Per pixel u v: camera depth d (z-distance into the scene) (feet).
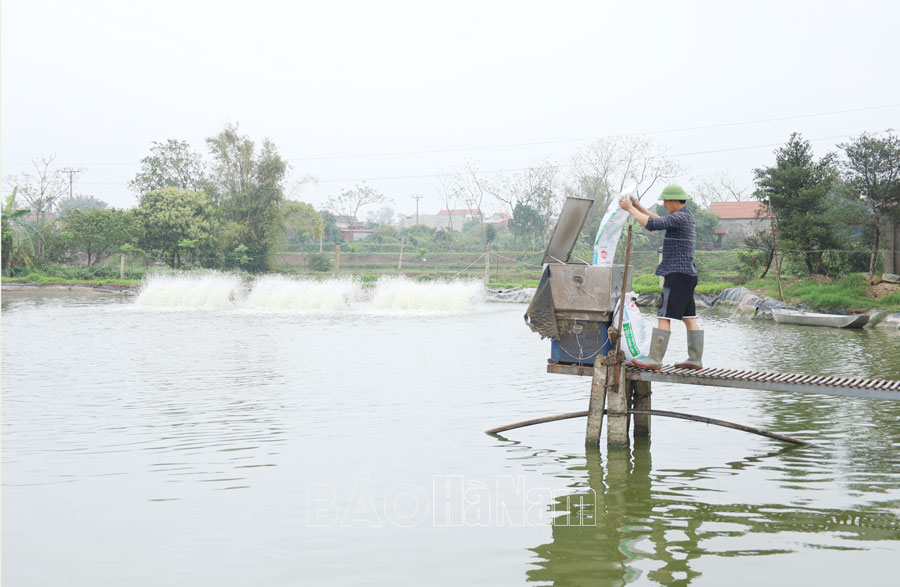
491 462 26.76
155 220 199.82
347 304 107.34
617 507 21.62
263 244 216.13
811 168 115.75
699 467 25.95
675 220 27.63
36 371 48.85
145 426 32.60
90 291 157.17
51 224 207.92
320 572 17.12
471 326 82.02
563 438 30.58
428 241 296.51
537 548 18.52
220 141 215.72
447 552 18.33
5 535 19.54
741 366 49.90
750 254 130.31
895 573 16.74
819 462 26.55
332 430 31.83
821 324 84.38
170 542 19.02
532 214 268.62
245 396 39.93
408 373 48.21
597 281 28.40
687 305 28.43
